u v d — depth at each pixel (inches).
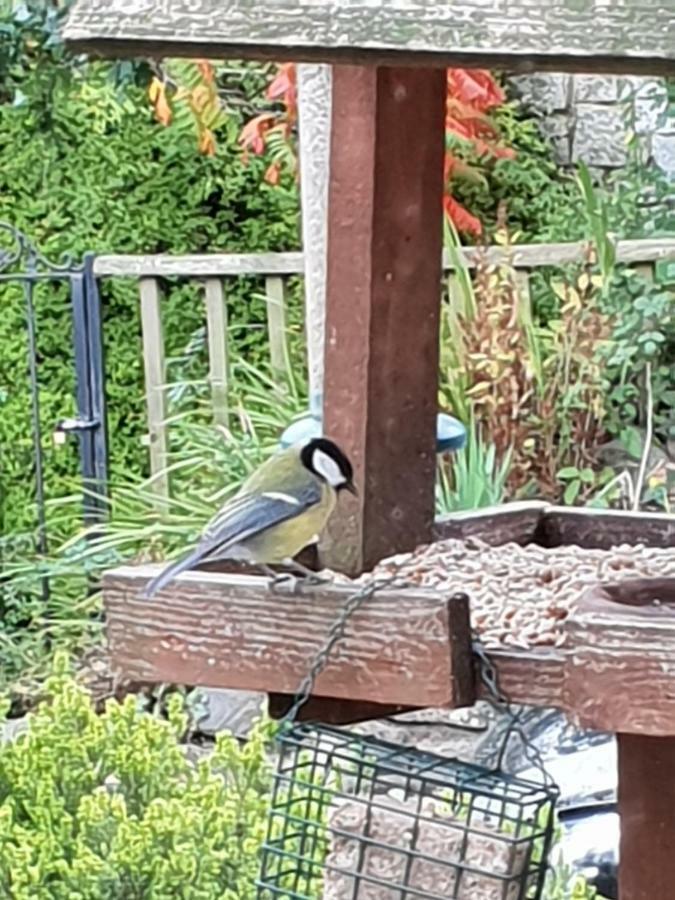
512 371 230.1
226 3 73.0
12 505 249.4
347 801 90.4
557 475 231.1
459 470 209.2
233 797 120.3
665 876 94.5
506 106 262.2
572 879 130.7
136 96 253.0
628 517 107.7
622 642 72.4
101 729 126.6
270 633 83.7
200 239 261.6
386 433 98.5
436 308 99.7
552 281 239.9
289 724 91.4
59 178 256.2
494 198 263.0
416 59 70.2
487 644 80.7
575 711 73.9
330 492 93.4
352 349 97.6
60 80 208.7
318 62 72.6
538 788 85.4
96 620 214.5
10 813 117.3
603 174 265.6
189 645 86.3
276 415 230.8
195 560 89.2
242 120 260.1
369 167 96.2
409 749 91.9
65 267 232.7
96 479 229.6
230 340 249.0
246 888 113.5
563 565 95.2
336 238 97.7
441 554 97.8
